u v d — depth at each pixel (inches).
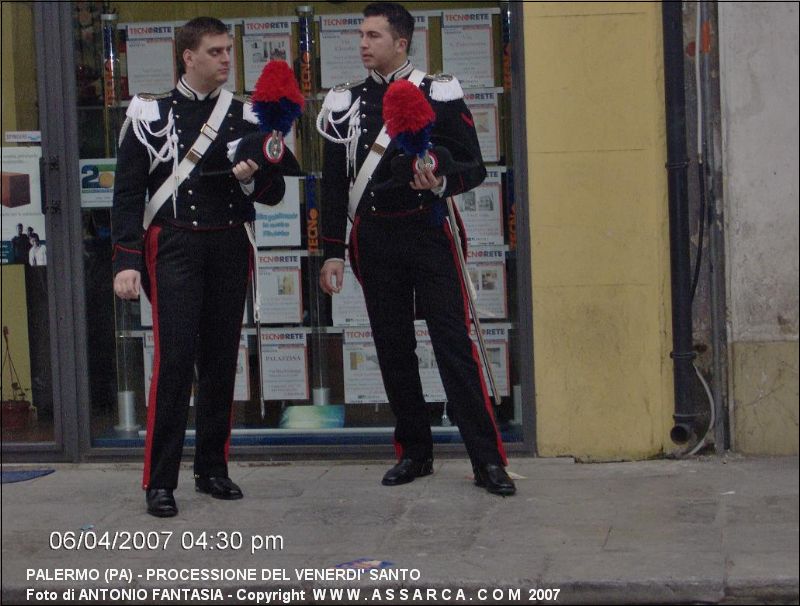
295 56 258.5
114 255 212.8
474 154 217.6
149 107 213.5
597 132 240.5
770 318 243.0
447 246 222.4
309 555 193.9
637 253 241.8
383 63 221.8
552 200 242.4
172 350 213.2
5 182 254.8
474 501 221.3
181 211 213.2
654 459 245.4
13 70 253.6
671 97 236.1
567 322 243.9
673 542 194.5
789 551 188.1
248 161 207.3
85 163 255.1
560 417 245.6
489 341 252.4
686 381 238.8
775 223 240.8
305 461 255.9
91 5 254.7
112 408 258.8
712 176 242.8
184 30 213.5
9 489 239.8
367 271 225.9
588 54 239.8
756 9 237.8
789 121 238.8
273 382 260.7
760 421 244.8
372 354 258.5
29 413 258.1
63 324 254.8
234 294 219.6
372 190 219.9
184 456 257.0
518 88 244.1
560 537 199.0
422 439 237.3
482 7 249.4
